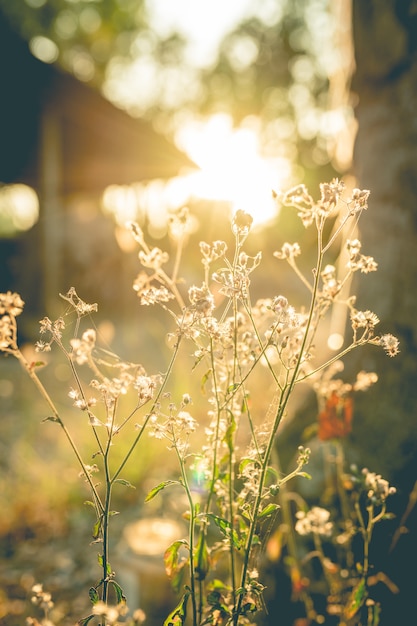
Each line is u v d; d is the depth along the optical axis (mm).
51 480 3906
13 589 2838
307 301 11055
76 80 8289
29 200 22625
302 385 2848
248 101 30609
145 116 30266
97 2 25469
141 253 1273
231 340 1326
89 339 1140
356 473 1654
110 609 950
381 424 2303
